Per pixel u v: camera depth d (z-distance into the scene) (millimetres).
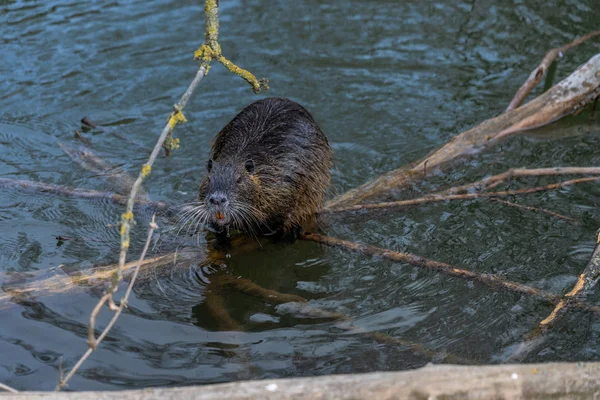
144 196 9570
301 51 13656
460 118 11734
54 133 11211
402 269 7938
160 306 7324
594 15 14578
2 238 8516
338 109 12000
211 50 6707
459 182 9945
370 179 10109
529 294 7320
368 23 14578
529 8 14906
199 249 8445
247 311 7266
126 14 14594
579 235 8461
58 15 14461
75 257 8125
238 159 8461
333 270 8039
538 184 9781
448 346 6570
